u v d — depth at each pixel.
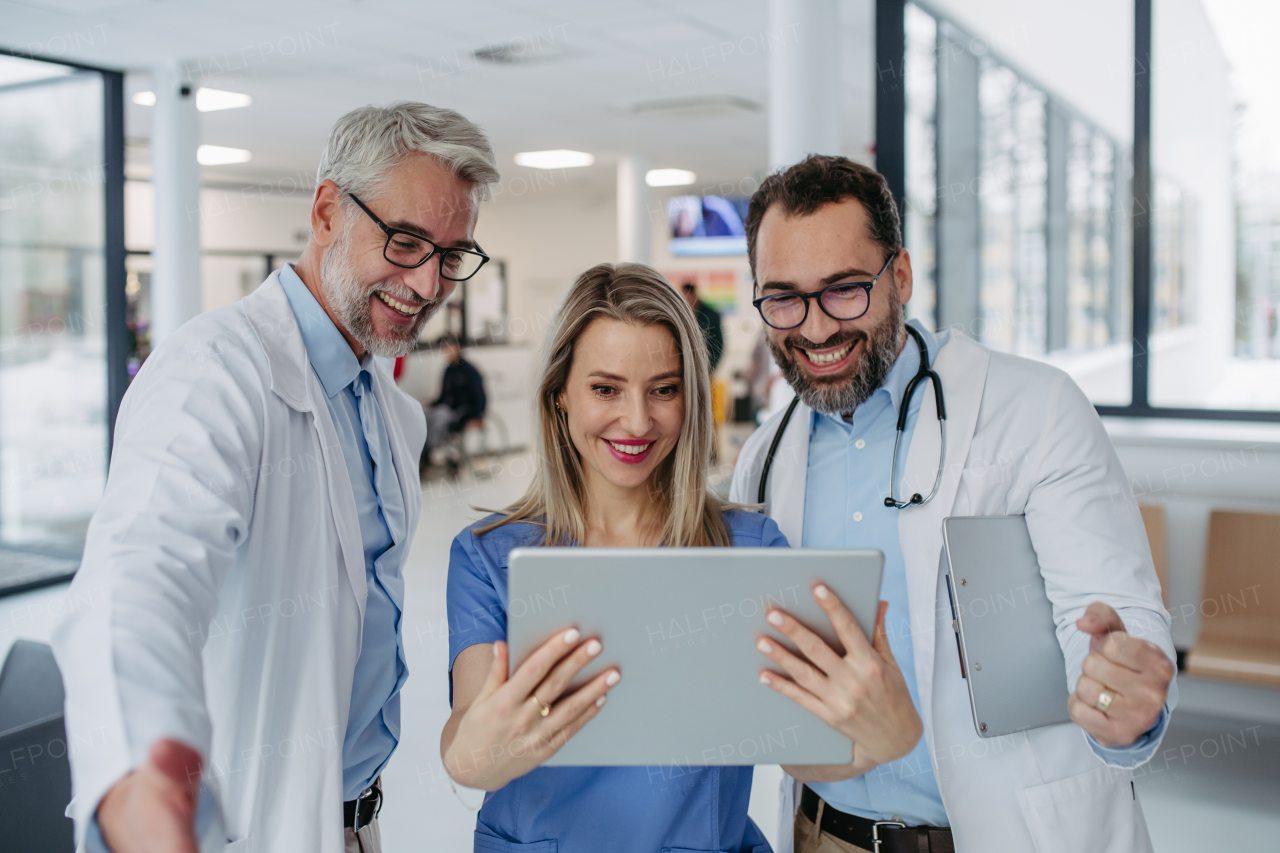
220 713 1.26
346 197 1.35
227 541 1.12
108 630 0.87
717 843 1.15
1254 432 3.64
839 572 0.93
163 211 5.48
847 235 1.29
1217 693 3.56
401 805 2.94
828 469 1.50
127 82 5.76
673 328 1.22
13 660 2.12
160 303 5.55
